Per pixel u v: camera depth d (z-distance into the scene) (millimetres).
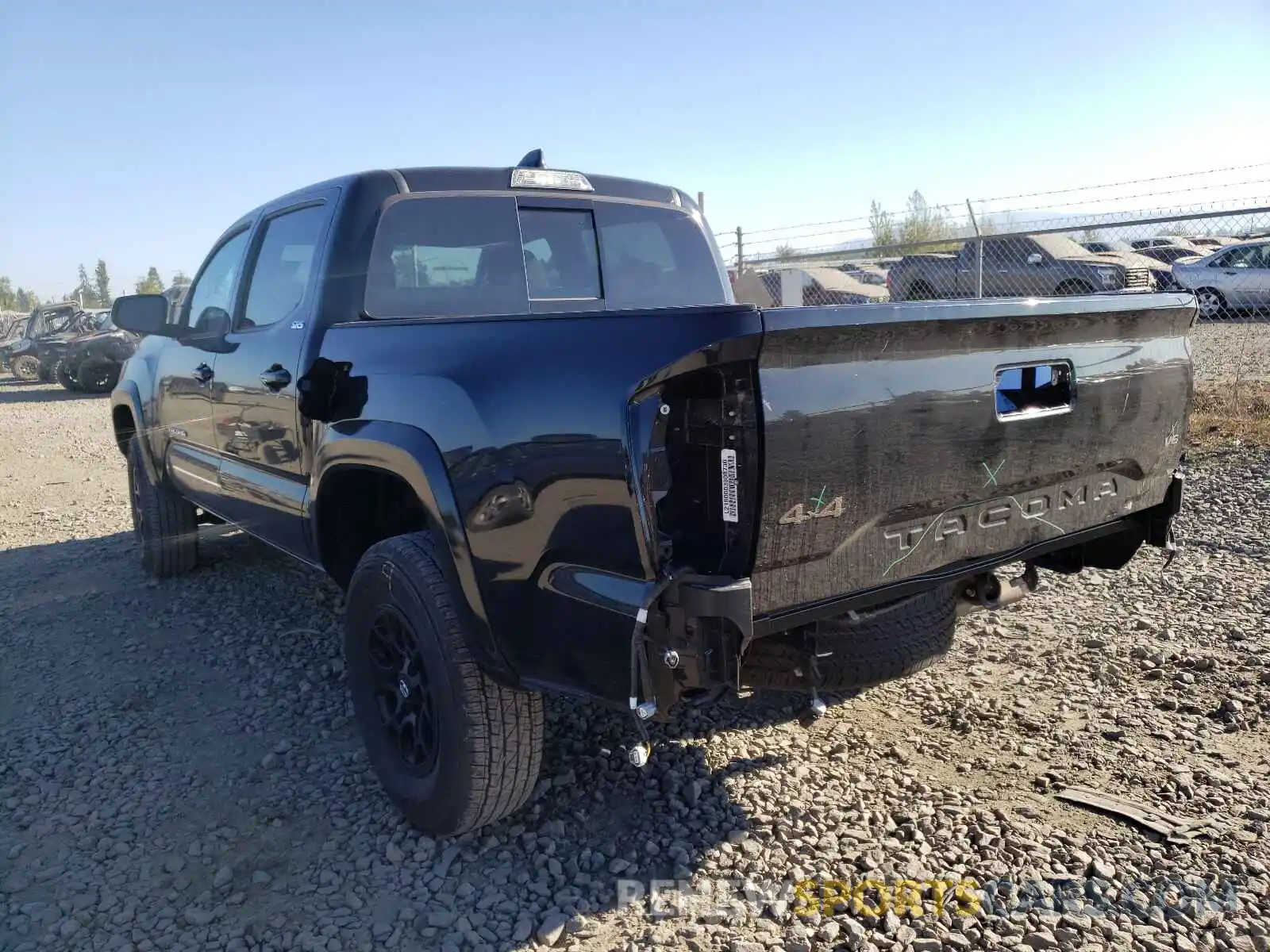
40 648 4750
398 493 3541
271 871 2832
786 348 2121
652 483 2189
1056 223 11258
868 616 2625
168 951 2479
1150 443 3113
